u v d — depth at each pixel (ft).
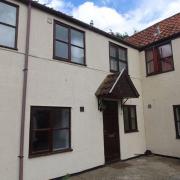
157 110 36.35
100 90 29.71
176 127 33.58
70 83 26.84
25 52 22.82
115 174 25.54
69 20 27.71
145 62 38.96
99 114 29.91
